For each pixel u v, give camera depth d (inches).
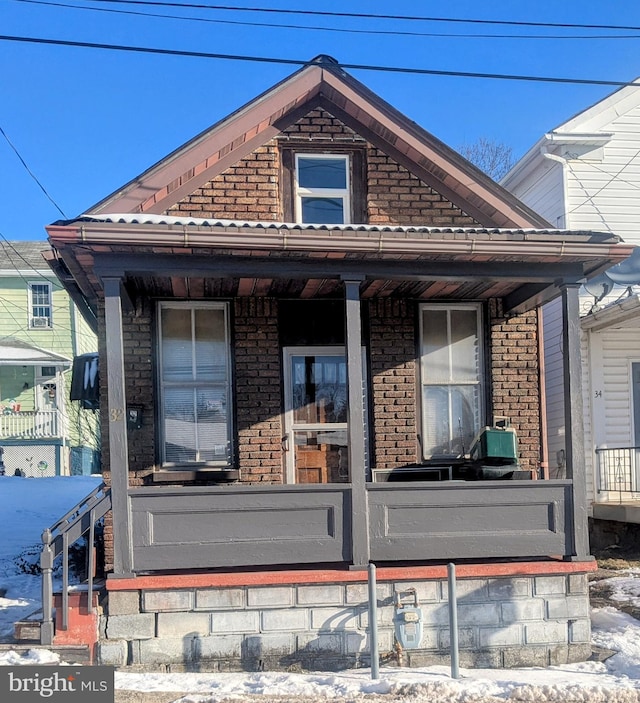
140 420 336.8
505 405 366.0
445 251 283.7
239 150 351.9
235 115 343.3
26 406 936.9
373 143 362.0
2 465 863.7
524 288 343.0
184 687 252.1
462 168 355.6
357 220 359.9
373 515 287.0
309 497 283.9
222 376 351.9
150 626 274.7
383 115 353.7
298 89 349.4
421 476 355.3
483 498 292.7
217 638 276.5
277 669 277.3
